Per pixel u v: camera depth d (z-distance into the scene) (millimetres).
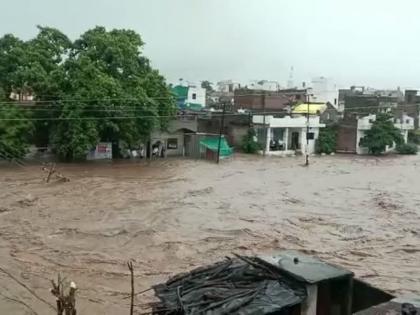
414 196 29406
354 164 46531
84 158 41125
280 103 66562
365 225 22031
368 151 58094
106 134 41719
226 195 27797
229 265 9711
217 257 16906
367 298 9055
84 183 29734
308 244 18891
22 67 38656
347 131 58625
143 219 21500
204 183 31641
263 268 9297
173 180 32344
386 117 57438
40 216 21453
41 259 16094
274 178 35281
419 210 25469
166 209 23578
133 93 40750
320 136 57812
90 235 18891
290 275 8812
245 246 18234
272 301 8250
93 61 40906
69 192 26797
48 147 40594
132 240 18484
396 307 7535
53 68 40156
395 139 57656
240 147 54469
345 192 30250
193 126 49938
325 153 57375
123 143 43344
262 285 8742
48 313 12289
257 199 27062
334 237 20000
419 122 75875
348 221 22672
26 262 15750
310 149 57125
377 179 36281
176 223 21172
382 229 21469
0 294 13320
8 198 24578
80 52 41750
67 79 38594
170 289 9102
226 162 44625
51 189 27453
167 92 45156
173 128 48625
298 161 47719
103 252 17016
